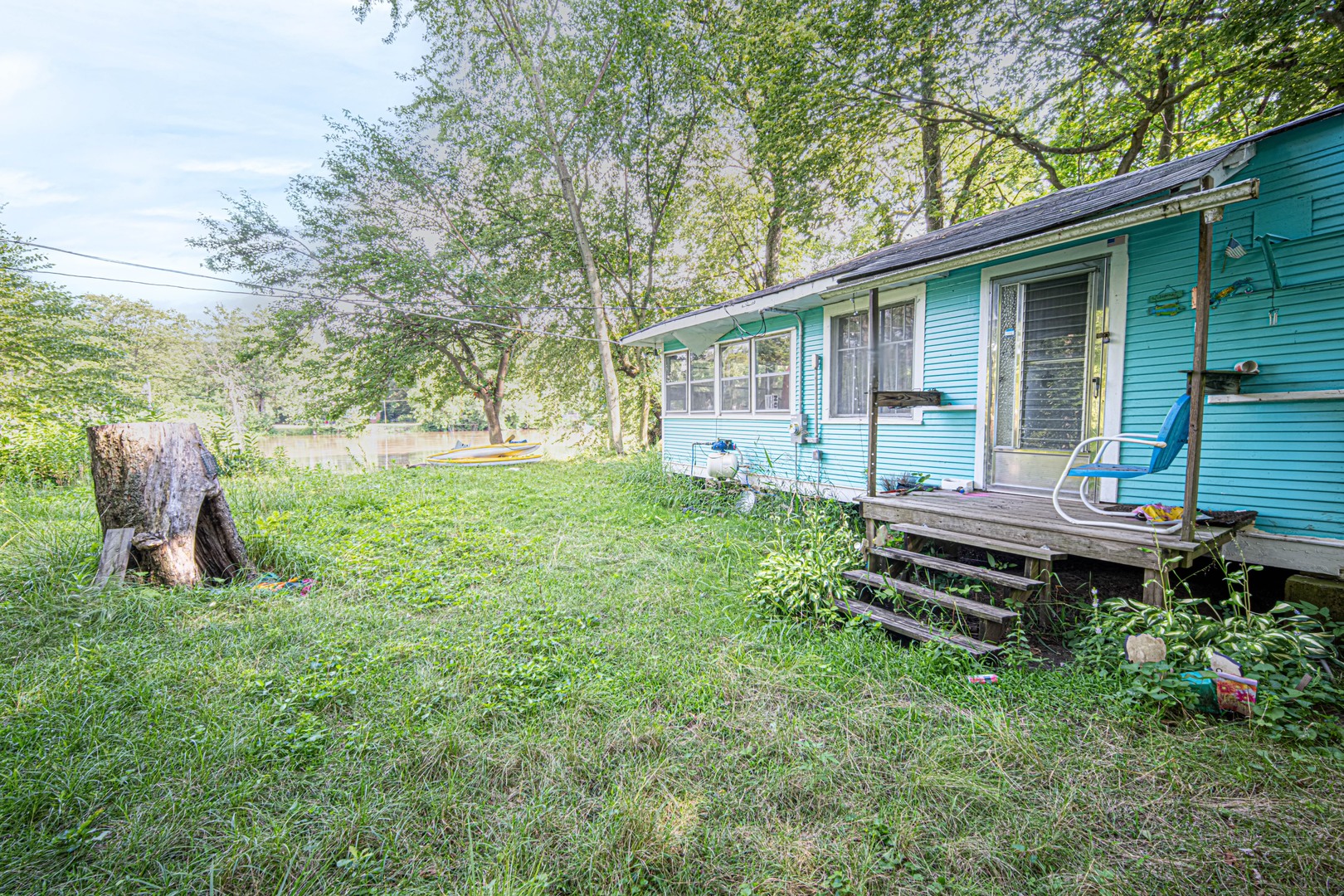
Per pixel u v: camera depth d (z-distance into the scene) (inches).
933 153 574.2
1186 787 87.4
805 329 308.8
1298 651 108.6
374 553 233.5
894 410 257.0
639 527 296.4
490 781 92.7
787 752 98.1
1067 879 71.4
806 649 141.6
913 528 175.9
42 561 182.4
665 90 687.1
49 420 499.8
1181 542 125.6
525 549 244.8
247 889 71.0
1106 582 180.7
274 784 90.3
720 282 846.5
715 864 75.2
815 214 635.5
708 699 117.0
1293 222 142.8
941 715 110.3
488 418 836.6
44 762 89.8
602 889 71.1
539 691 120.6
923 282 241.0
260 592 180.7
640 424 824.3
